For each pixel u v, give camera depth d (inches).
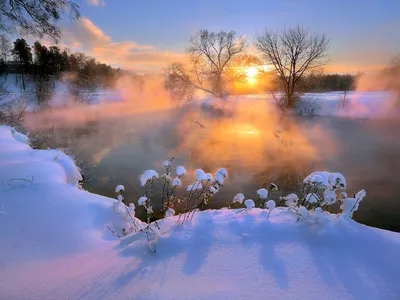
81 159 463.8
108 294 78.1
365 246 96.1
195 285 79.8
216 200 324.5
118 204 146.4
